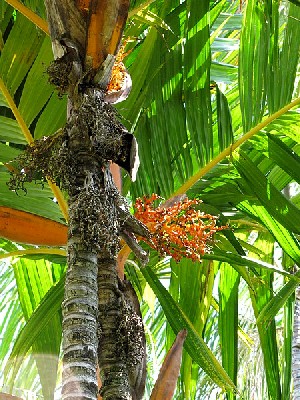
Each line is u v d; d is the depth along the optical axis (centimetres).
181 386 421
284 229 386
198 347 330
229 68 517
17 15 360
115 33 258
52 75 257
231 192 394
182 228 274
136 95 369
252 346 642
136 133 387
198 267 421
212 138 378
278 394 409
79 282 217
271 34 382
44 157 256
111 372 234
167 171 379
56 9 259
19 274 441
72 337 206
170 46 395
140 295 415
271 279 452
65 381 199
